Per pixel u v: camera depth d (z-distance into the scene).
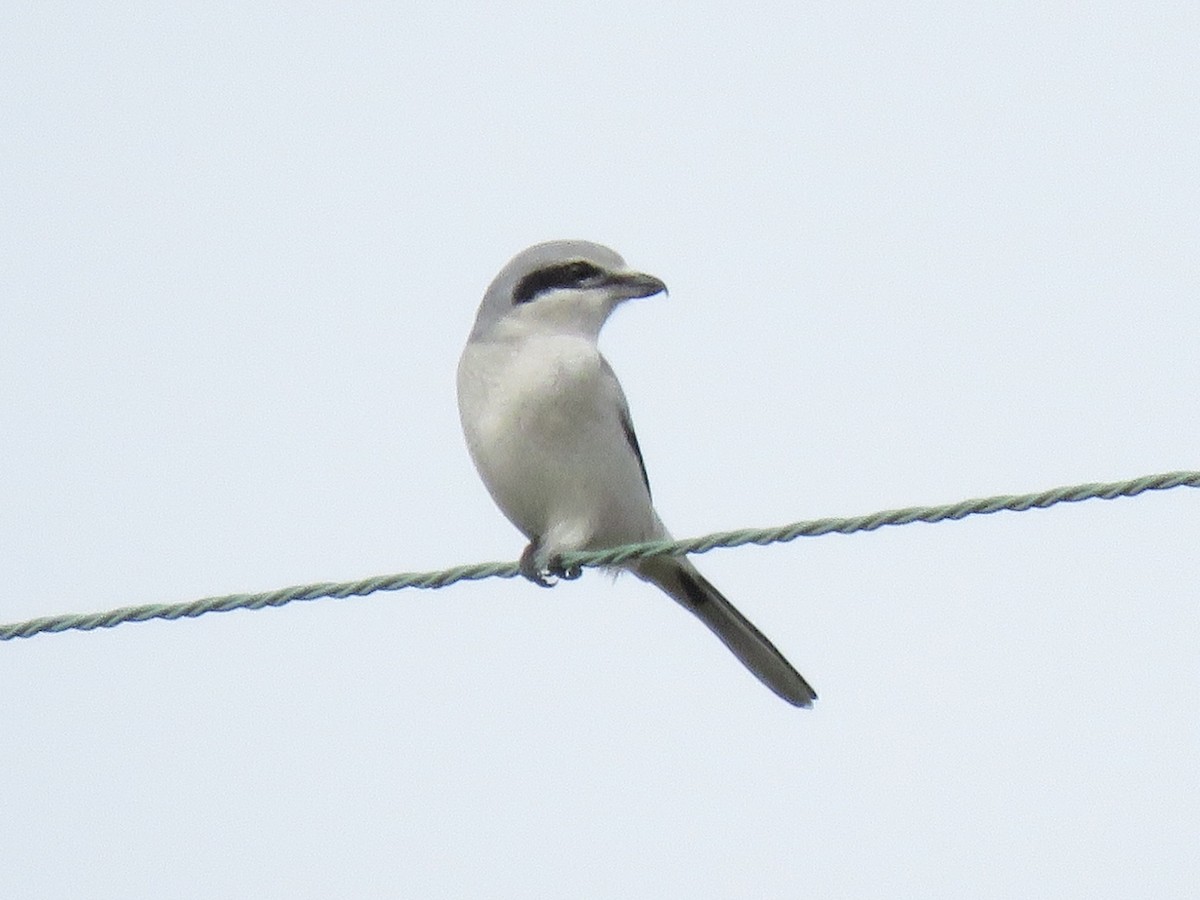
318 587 10.38
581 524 11.98
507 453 11.95
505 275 12.56
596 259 12.60
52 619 10.45
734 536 10.41
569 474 11.90
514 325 12.31
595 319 12.57
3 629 10.52
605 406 11.93
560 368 11.80
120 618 10.35
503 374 12.02
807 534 9.89
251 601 10.39
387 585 10.36
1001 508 9.26
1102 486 9.03
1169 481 8.89
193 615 10.39
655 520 12.48
